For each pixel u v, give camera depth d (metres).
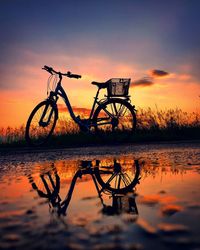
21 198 2.07
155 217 1.49
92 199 1.99
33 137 7.10
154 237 1.20
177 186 2.29
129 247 1.11
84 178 2.91
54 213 1.63
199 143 6.65
